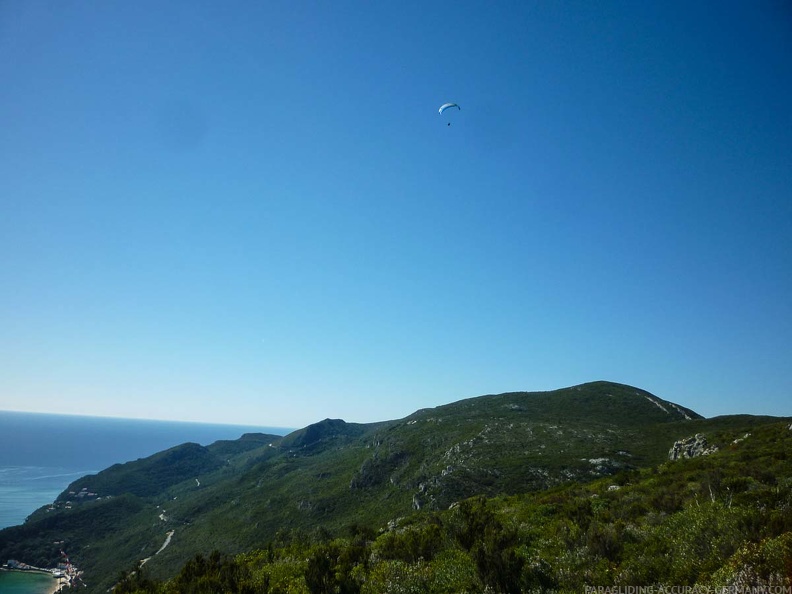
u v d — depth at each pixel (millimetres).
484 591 11289
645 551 12000
